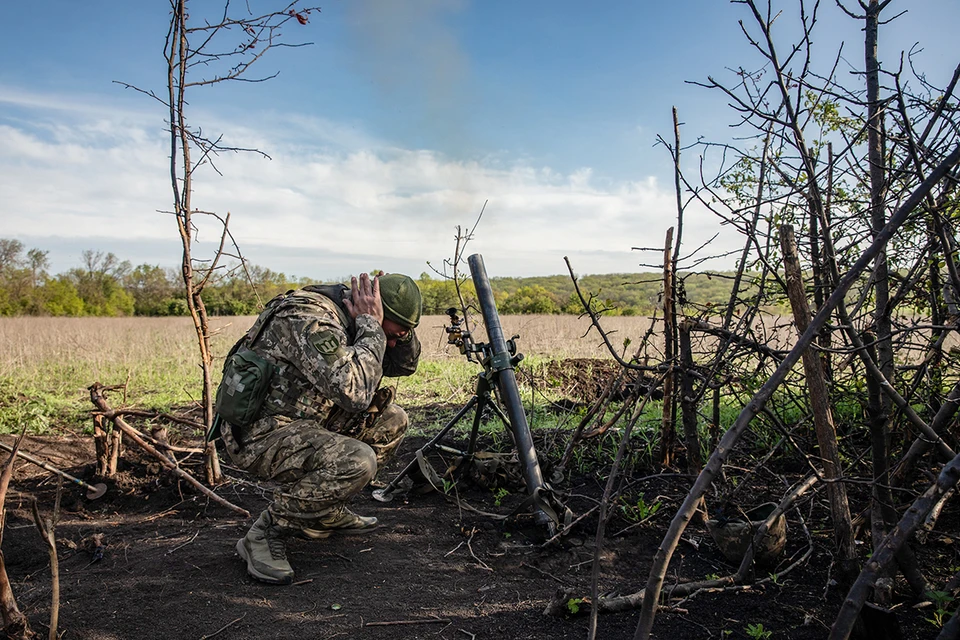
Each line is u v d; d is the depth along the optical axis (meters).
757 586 2.53
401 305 3.05
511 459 3.87
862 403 3.20
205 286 3.83
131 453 4.06
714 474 1.50
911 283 2.30
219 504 3.62
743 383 3.20
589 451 4.16
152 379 8.83
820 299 2.67
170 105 3.49
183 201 3.63
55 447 4.82
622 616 2.37
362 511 3.52
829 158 2.47
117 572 2.79
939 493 1.42
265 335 2.75
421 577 2.74
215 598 2.55
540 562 2.87
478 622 2.37
